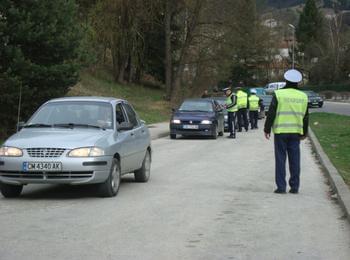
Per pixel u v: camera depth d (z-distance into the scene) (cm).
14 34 2283
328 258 778
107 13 4541
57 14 2436
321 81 10875
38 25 2348
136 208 1105
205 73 5703
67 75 2444
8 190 1213
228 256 780
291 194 1284
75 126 1290
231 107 2986
